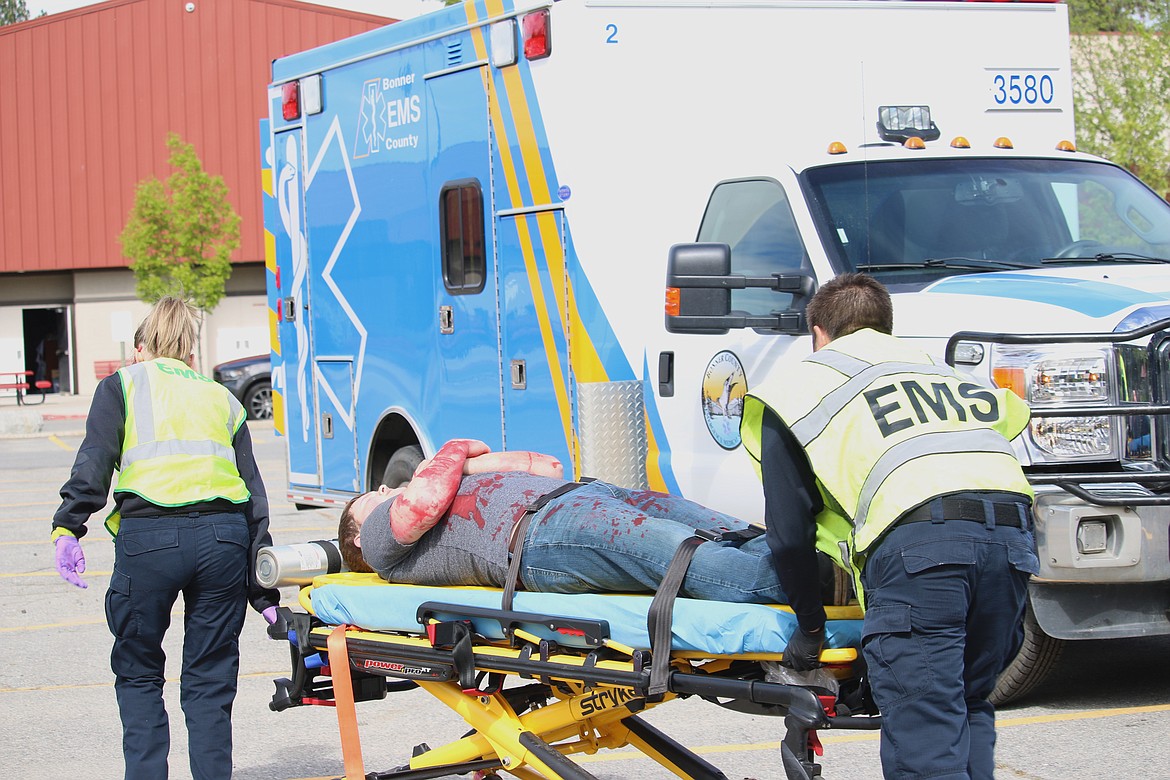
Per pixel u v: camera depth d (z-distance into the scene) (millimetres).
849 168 6938
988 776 3717
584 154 7305
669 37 7258
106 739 6172
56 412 31062
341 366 9734
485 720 4383
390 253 9070
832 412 3645
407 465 9023
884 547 3527
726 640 3799
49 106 37469
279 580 4902
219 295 33438
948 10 7625
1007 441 3697
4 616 8953
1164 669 7016
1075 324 5629
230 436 4988
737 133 7258
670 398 7074
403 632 4664
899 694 3492
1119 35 20734
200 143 37312
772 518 3629
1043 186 7086
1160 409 5203
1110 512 5457
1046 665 6070
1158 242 7008
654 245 7242
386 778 4500
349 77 9422
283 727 6355
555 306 7598
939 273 6477
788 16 7371
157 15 37219
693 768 4430
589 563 4195
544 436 7758
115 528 4801
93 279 38250
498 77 7906
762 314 6801
